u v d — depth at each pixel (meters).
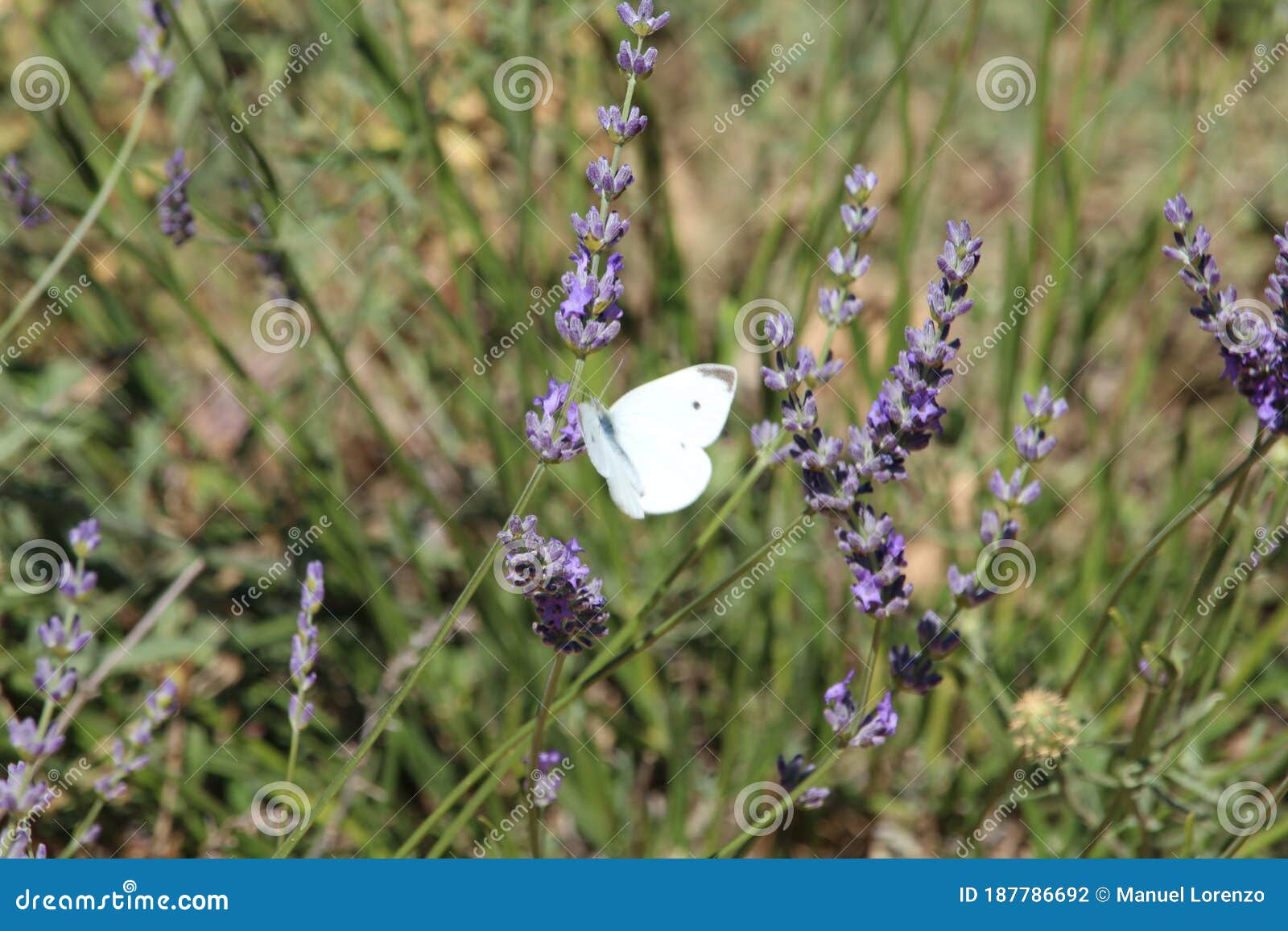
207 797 2.84
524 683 3.16
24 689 2.83
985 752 3.20
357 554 3.14
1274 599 3.32
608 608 3.33
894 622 3.31
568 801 3.09
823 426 3.70
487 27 3.37
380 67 3.07
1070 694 2.89
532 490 1.78
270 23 3.53
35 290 2.54
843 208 2.00
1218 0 3.43
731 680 3.38
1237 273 3.97
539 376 3.47
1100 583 3.40
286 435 3.13
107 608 3.04
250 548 3.38
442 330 3.66
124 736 2.90
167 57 2.91
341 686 3.25
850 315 2.02
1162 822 2.72
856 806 3.15
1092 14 3.31
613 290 1.72
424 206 3.60
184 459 3.46
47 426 2.95
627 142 1.75
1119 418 3.47
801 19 4.17
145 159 3.47
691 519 3.29
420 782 3.02
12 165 2.70
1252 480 2.63
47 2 3.66
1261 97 3.97
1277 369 1.94
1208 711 2.51
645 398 2.00
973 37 3.15
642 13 1.72
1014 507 2.04
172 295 2.89
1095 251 3.87
